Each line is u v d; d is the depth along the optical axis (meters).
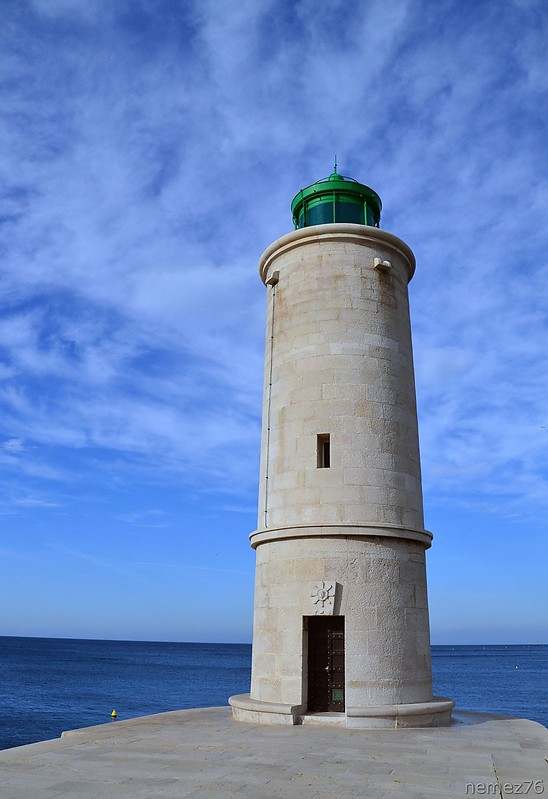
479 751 12.75
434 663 171.25
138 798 8.94
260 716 16.56
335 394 18.75
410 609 17.59
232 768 10.94
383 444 18.62
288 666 17.00
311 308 19.80
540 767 11.27
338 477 18.03
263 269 22.53
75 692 75.44
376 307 19.91
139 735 14.57
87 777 10.22
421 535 18.39
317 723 16.08
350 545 17.42
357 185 22.00
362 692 16.34
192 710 19.98
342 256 20.14
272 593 17.86
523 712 54.81
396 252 21.03
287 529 17.84
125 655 195.62
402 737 14.41
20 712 57.03
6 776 10.29
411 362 20.88
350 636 16.72
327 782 9.98
